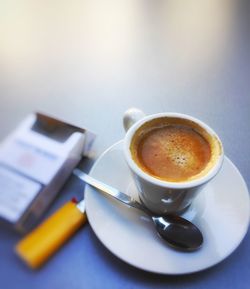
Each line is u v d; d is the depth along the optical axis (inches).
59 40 14.6
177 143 8.6
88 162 9.9
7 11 16.2
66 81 12.6
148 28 15.3
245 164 9.9
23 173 7.8
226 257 7.7
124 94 12.2
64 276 7.3
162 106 11.8
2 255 7.1
